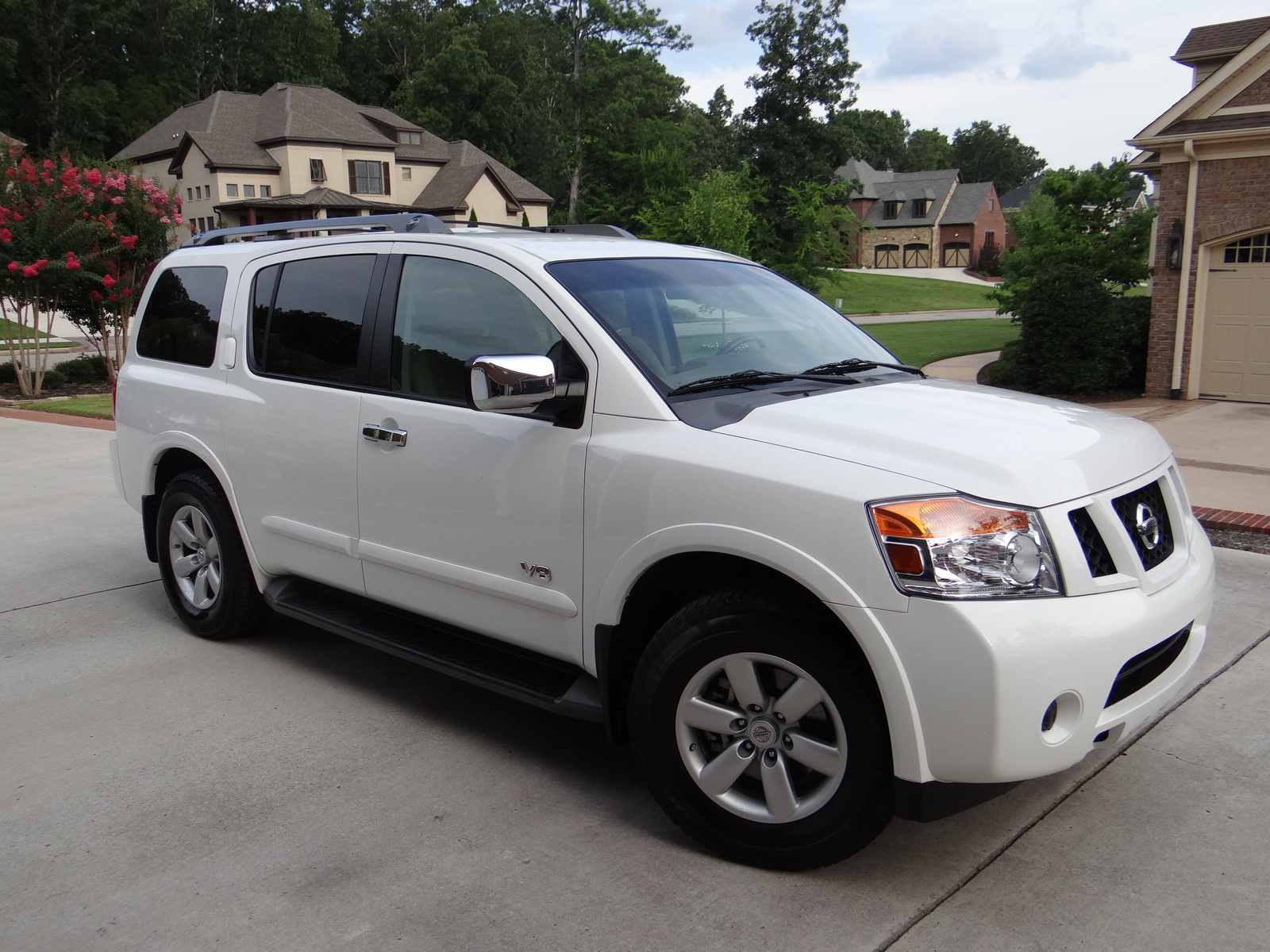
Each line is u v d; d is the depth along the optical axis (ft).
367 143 177.17
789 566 8.48
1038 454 8.77
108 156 229.45
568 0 241.14
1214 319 44.96
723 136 285.23
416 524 11.73
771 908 8.73
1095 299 46.96
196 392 14.78
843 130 160.45
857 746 8.47
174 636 16.17
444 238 11.87
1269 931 8.34
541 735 12.46
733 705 9.39
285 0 267.18
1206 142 43.01
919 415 9.66
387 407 11.95
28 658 15.21
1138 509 9.18
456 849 9.78
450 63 224.53
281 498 13.56
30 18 219.41
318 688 13.99
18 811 10.61
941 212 284.41
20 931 8.55
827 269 121.60
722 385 10.36
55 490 27.48
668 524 9.29
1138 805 10.49
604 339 10.21
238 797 10.85
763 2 158.20
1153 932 8.34
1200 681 13.71
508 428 10.69
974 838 9.89
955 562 7.95
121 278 50.24
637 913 8.69
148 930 8.54
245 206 166.40
